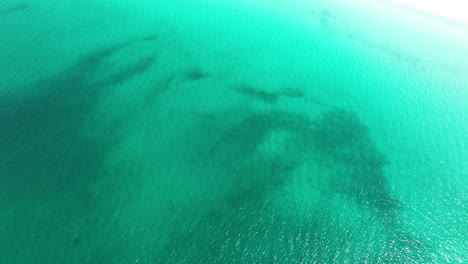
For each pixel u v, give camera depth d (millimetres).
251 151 25047
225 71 34031
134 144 23844
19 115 23641
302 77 34906
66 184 20047
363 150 26719
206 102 29344
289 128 27984
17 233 17281
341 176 24125
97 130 24109
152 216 19500
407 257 19344
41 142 22203
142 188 21000
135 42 35688
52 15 36781
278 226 20203
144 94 28609
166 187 21406
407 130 29406
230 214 20422
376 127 29453
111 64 31344
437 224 21391
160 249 17969
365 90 33844
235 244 18875
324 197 22391
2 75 26906
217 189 21875
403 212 22000
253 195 21828
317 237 19906
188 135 25516
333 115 30344
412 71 37312
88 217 18641
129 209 19594
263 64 36000
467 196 23516
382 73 36562
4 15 34781
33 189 19406
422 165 25844
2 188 19125
